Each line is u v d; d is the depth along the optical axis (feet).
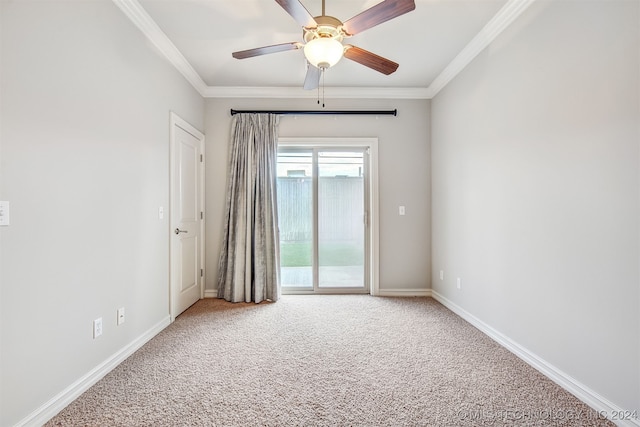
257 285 11.10
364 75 10.62
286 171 12.48
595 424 4.74
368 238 12.49
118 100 6.63
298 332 8.36
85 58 5.67
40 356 4.76
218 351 7.20
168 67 8.87
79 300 5.54
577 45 5.38
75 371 5.43
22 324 4.49
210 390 5.63
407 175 12.09
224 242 11.52
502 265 7.54
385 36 8.29
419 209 12.10
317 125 12.00
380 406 5.16
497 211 7.72
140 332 7.48
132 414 4.96
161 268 8.52
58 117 5.09
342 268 12.52
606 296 4.90
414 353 7.09
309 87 8.61
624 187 4.62
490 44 7.97
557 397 5.42
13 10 4.37
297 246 12.51
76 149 5.47
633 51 4.47
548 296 6.08
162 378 6.03
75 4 5.43
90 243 5.81
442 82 10.73
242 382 5.89
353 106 12.00
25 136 4.54
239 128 11.62
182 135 9.88
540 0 6.23
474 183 8.79
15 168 4.40
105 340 6.21
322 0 6.33
